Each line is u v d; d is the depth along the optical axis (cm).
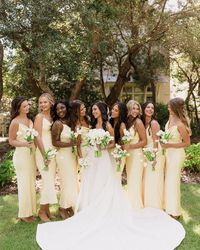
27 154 527
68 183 545
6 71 1373
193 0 1272
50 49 939
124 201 539
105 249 437
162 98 2116
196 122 1688
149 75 1617
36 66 1079
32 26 964
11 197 661
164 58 1577
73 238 466
